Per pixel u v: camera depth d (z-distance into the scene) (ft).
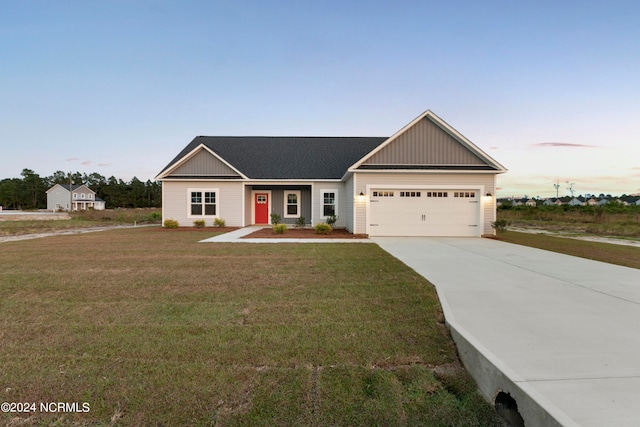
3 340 11.00
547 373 8.31
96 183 260.42
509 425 7.70
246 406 7.78
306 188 62.69
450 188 44.75
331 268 21.89
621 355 9.47
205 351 10.27
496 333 11.03
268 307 14.17
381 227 44.88
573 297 15.51
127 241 36.58
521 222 78.79
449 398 8.39
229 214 56.24
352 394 8.33
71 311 13.69
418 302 14.79
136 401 7.93
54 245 33.17
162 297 15.57
